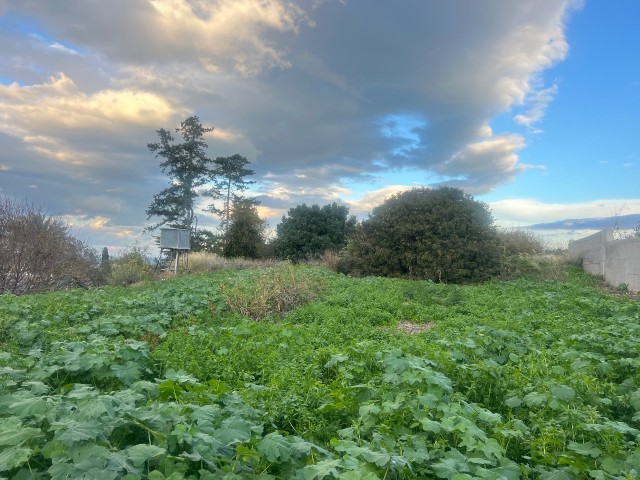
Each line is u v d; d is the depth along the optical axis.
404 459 3.00
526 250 22.28
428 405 4.08
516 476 3.24
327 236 33.44
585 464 3.36
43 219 17.31
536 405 4.55
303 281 13.69
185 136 43.34
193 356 6.33
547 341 7.73
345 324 9.56
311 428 4.15
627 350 6.23
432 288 14.21
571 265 21.33
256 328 8.55
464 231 18.92
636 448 3.59
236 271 22.53
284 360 6.34
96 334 7.59
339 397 4.65
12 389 4.38
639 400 4.56
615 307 10.93
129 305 10.68
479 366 5.23
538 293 14.05
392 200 21.05
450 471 3.03
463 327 8.75
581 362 5.63
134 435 3.18
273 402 4.48
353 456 3.08
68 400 3.55
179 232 25.58
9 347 6.70
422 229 19.22
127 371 5.27
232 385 5.53
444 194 20.28
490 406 4.94
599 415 4.15
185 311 10.45
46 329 8.05
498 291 14.78
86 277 19.44
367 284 15.10
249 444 3.17
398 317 10.88
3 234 16.23
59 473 2.48
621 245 16.47
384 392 4.66
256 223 37.72
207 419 3.40
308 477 2.81
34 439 2.89
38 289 16.72
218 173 44.66
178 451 3.05
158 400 4.14
